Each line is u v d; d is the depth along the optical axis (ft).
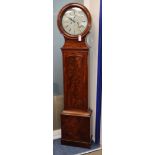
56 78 8.52
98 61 7.48
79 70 7.43
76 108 7.70
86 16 7.20
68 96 7.66
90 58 8.23
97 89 7.72
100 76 7.54
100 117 7.89
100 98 7.72
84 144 7.70
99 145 7.94
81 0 8.36
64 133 7.82
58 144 7.97
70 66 7.44
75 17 7.23
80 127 7.65
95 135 8.11
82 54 7.29
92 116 8.24
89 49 7.88
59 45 8.45
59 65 8.53
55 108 8.39
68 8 7.20
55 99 8.38
